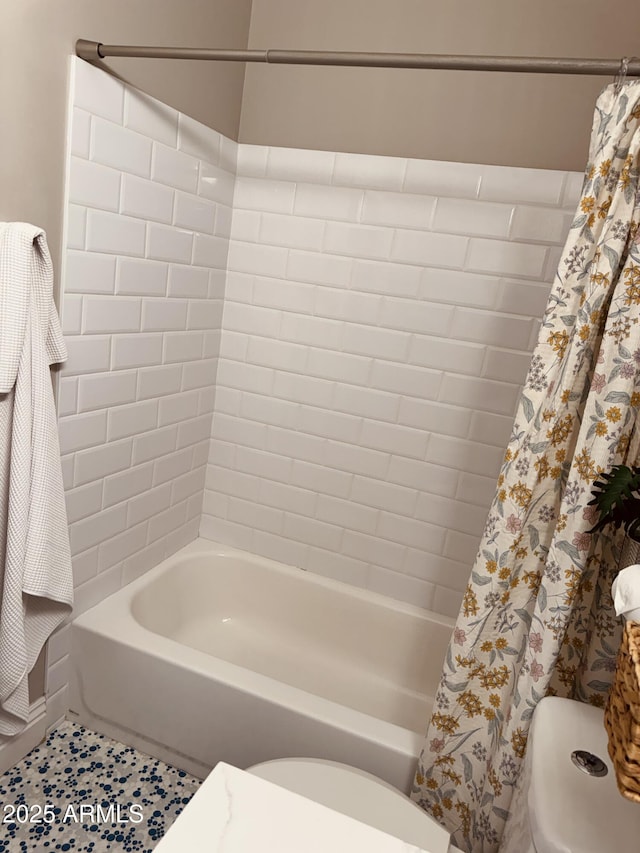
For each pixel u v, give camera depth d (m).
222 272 2.12
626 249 1.22
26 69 1.27
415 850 0.61
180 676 1.65
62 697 1.81
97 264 1.56
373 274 1.96
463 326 1.90
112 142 1.52
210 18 1.84
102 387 1.67
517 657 1.40
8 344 1.27
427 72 1.85
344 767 1.35
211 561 2.28
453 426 1.96
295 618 2.24
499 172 1.79
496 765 1.38
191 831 0.61
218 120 1.95
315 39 1.97
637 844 0.89
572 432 1.31
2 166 1.26
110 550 1.87
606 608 1.34
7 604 1.39
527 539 1.37
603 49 1.72
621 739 0.74
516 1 1.76
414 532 2.08
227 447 2.29
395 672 2.11
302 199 2.01
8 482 1.38
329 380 2.09
